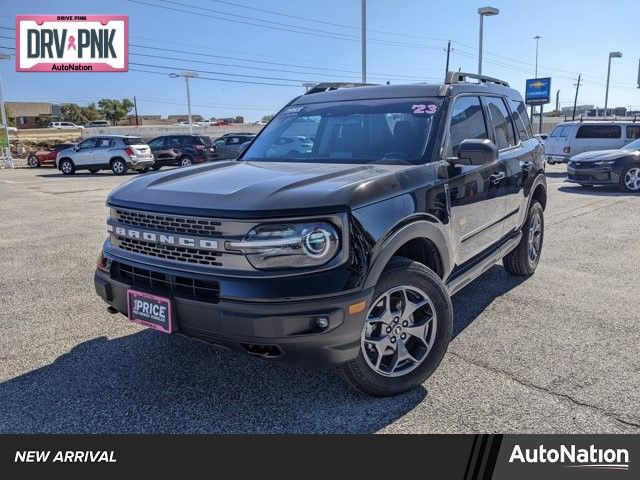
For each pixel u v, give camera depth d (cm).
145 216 310
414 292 325
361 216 287
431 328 335
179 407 323
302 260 274
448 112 394
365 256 284
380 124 403
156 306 299
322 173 330
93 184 1800
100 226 934
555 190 1355
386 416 310
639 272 597
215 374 362
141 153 2303
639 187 1290
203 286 286
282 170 351
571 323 445
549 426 298
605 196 1230
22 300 520
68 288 559
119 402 329
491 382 346
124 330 441
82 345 411
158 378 358
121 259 323
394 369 323
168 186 324
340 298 276
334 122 421
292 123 446
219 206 282
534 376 353
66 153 2325
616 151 1348
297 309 268
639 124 1789
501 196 459
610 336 417
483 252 443
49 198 1373
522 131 548
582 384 341
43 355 394
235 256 278
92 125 8631
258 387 345
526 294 521
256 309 268
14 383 353
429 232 333
